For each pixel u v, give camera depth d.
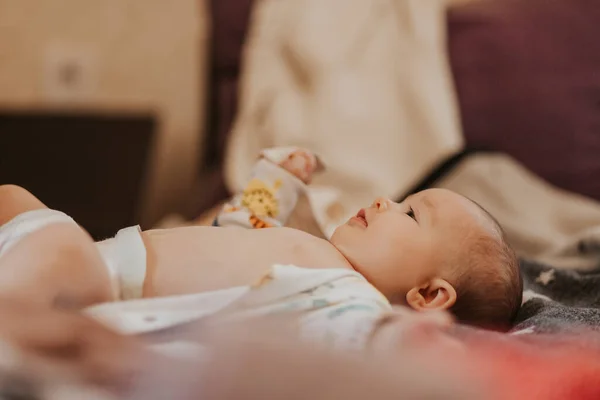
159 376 0.37
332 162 1.54
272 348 0.37
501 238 0.84
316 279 0.66
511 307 0.81
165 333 0.55
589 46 1.72
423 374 0.38
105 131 1.86
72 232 0.60
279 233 0.78
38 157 1.79
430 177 1.54
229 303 0.61
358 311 0.62
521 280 0.85
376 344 0.53
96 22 2.02
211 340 0.40
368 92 1.66
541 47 1.72
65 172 1.78
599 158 1.64
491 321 0.80
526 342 0.61
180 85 2.11
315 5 1.75
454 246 0.81
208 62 2.00
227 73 1.95
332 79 1.65
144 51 2.07
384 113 1.64
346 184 1.54
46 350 0.41
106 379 0.38
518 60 1.71
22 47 1.98
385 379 0.37
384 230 0.81
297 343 0.39
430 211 0.83
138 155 1.83
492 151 1.62
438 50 1.70
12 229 0.62
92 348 0.41
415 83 1.65
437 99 1.63
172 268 0.69
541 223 1.47
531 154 1.66
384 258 0.80
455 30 1.77
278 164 0.95
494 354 0.52
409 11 1.74
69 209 1.74
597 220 1.50
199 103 2.12
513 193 1.52
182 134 2.13
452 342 0.52
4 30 1.95
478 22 1.77
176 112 2.12
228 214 0.91
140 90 2.09
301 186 0.95
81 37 2.02
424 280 0.80
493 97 1.69
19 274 0.55
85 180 1.78
